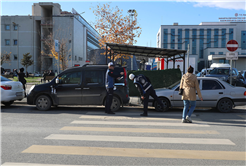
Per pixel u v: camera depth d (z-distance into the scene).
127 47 12.62
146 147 4.39
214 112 8.71
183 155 3.97
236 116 7.79
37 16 57.62
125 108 9.72
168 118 7.38
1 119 7.10
